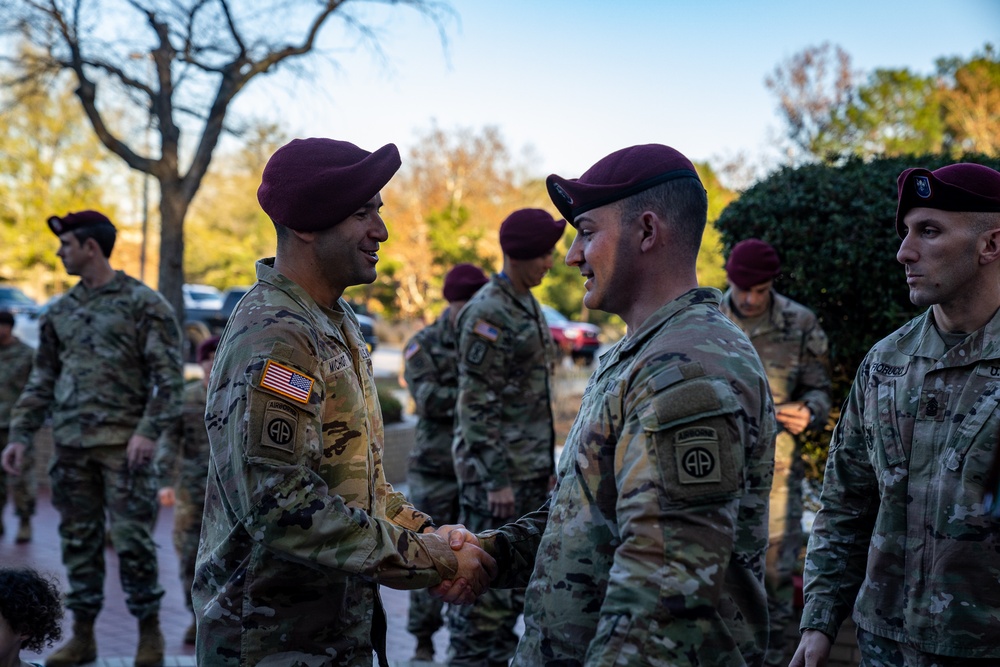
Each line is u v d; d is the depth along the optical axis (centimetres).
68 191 3369
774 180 510
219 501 223
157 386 480
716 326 181
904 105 3050
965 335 244
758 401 175
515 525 238
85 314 488
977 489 229
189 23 1105
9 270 3894
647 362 177
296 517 201
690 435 166
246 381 207
